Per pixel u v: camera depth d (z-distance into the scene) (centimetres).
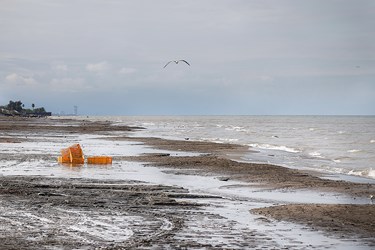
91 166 3528
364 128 13575
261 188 2580
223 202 2117
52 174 2998
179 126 14900
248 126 15462
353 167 3841
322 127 14588
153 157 4256
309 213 1822
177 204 2022
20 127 10756
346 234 1516
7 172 3061
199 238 1455
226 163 3781
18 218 1694
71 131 9812
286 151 5478
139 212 1838
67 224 1611
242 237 1471
